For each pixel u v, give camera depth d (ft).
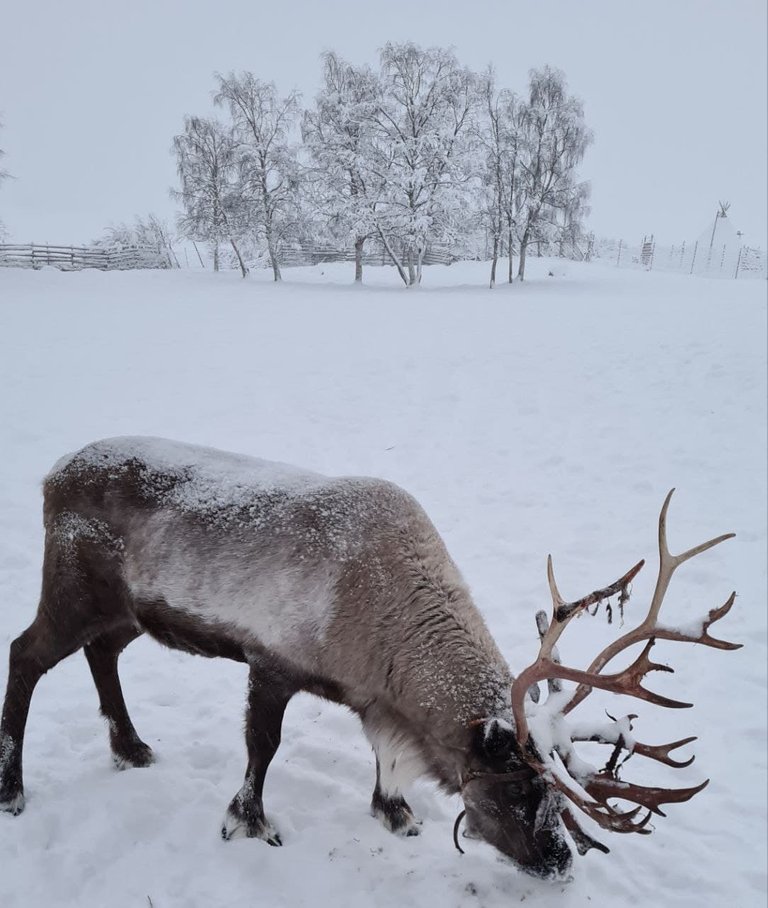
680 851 11.86
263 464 12.59
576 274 136.77
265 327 63.77
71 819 11.67
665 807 13.05
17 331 56.80
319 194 126.00
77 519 11.81
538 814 9.30
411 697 10.38
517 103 127.85
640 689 8.53
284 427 35.55
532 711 9.41
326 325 65.21
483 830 9.85
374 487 11.71
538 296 93.76
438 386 42.98
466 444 33.47
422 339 57.47
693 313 68.54
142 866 10.85
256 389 42.22
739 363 44.86
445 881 10.82
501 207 123.34
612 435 34.09
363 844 11.51
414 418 37.22
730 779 13.85
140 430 34.40
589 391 41.06
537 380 43.70
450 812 12.48
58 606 11.85
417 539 11.21
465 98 124.26
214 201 130.00
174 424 35.58
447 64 124.67
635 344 52.44
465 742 10.00
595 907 10.51
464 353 51.55
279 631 10.81
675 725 15.46
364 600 10.59
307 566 10.78
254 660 11.07
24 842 11.18
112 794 12.19
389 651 10.50
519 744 9.00
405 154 120.78
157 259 162.20
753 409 36.70
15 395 38.73
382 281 128.88
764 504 26.53
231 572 11.03
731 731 15.25
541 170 128.26
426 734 10.45
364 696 10.81
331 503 11.32
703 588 21.04
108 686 12.76
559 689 9.82
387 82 125.18
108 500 11.82
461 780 10.07
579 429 35.09
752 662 17.69
